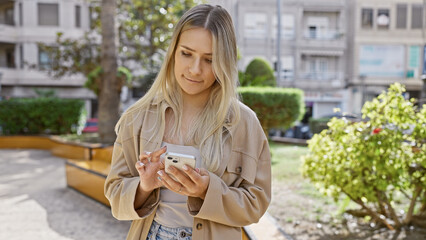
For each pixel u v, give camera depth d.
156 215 1.43
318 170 3.79
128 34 14.68
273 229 3.04
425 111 3.50
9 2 26.22
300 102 8.54
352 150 3.46
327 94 28.52
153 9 14.02
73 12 25.91
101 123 9.35
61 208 4.88
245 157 1.41
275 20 27.80
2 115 12.59
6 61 26.95
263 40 27.73
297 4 27.86
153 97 1.53
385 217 3.76
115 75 9.38
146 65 15.36
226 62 1.36
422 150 3.42
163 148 1.29
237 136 1.42
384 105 3.52
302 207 4.42
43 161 9.36
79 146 9.19
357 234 3.49
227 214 1.32
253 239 2.65
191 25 1.35
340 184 3.63
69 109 13.06
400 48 28.73
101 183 5.00
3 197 5.47
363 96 27.73
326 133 3.94
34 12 25.78
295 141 12.51
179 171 1.20
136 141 1.44
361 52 28.61
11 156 10.41
